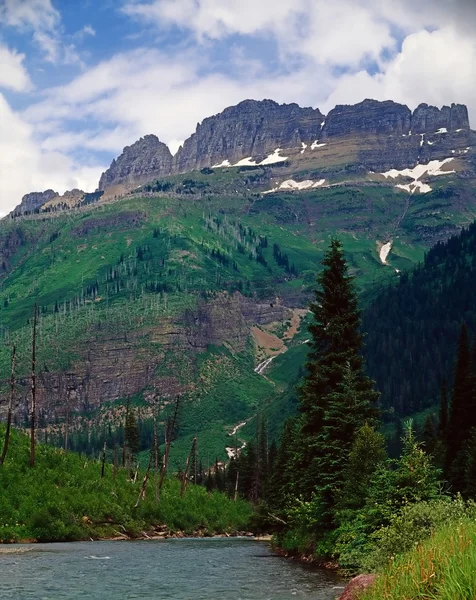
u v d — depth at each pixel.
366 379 44.66
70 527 62.34
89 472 81.25
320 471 42.41
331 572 36.81
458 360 76.69
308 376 46.41
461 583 9.64
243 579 33.66
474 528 11.98
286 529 58.34
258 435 166.00
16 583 31.00
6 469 66.31
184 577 34.53
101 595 27.50
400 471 31.00
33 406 71.38
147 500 84.62
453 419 75.12
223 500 111.69
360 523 32.75
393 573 12.20
